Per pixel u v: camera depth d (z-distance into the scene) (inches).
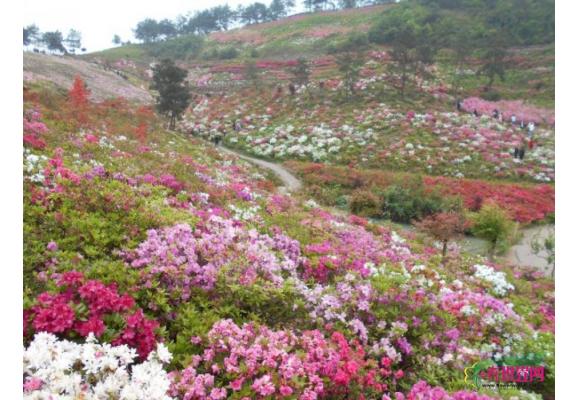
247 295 229.0
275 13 4488.2
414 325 249.0
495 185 1015.0
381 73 2102.6
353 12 3725.4
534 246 627.5
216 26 4483.3
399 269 340.5
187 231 274.5
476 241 697.0
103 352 150.5
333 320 237.6
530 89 1950.1
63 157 394.0
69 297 183.3
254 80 2282.2
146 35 4160.9
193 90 2309.3
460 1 2994.6
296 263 305.1
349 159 1242.6
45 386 137.1
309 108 1776.6
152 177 406.9
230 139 1465.3
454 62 2303.2
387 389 207.6
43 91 893.2
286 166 1189.7
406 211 826.8
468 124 1485.0
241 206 436.8
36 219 258.7
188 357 174.7
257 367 171.6
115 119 895.7
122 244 255.0
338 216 609.3
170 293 215.5
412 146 1282.0
